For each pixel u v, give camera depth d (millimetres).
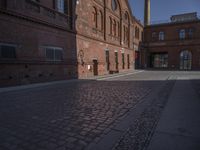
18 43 13508
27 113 6664
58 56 17672
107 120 5859
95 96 9945
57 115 6398
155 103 8156
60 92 11414
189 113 6508
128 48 37844
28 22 14297
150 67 49219
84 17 21891
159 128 5105
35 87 13172
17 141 4371
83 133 4832
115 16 31547
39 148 4020
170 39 45188
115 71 30000
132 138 4496
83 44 21734
